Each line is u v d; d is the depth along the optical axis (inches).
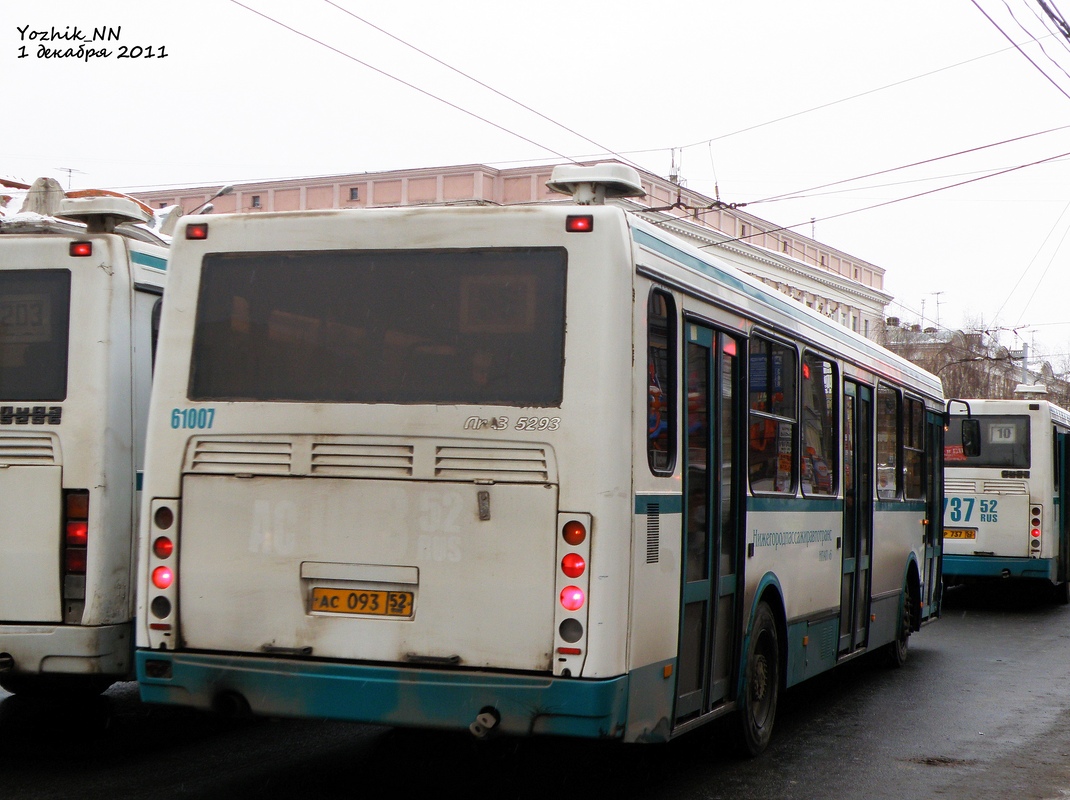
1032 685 434.6
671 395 241.6
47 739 304.8
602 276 219.8
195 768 277.6
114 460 274.4
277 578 226.4
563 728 210.8
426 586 219.1
